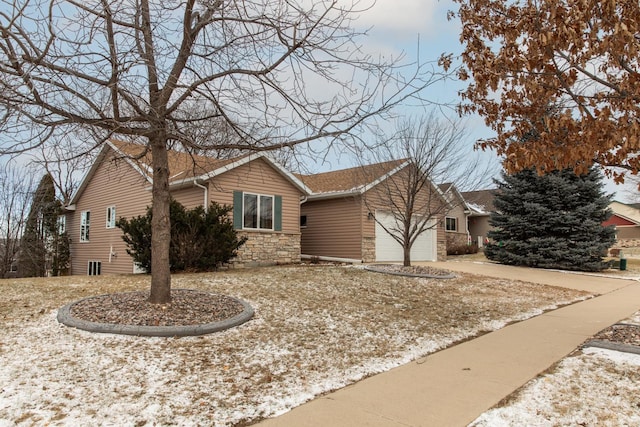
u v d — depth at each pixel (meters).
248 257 14.99
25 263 21.91
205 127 7.05
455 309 9.18
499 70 6.13
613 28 5.02
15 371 4.51
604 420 3.85
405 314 8.36
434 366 5.46
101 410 3.81
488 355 5.97
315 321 7.29
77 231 21.44
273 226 15.84
